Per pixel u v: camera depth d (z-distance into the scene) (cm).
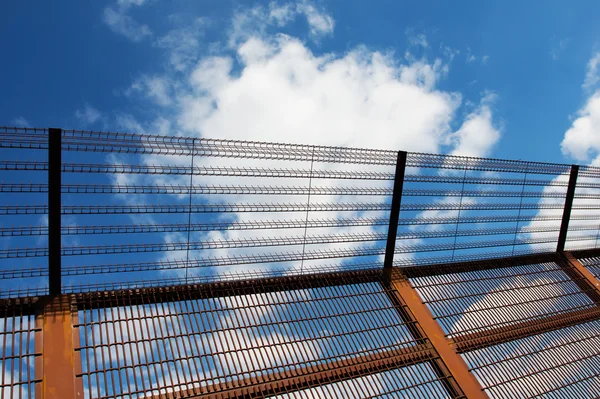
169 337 710
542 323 1018
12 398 568
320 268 929
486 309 996
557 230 1245
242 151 806
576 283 1192
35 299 709
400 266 1018
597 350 1002
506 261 1161
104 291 754
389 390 755
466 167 1051
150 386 636
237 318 775
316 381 730
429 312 935
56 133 694
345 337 820
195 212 787
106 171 721
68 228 715
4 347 625
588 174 1262
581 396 888
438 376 823
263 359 723
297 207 876
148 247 766
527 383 864
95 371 636
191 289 805
